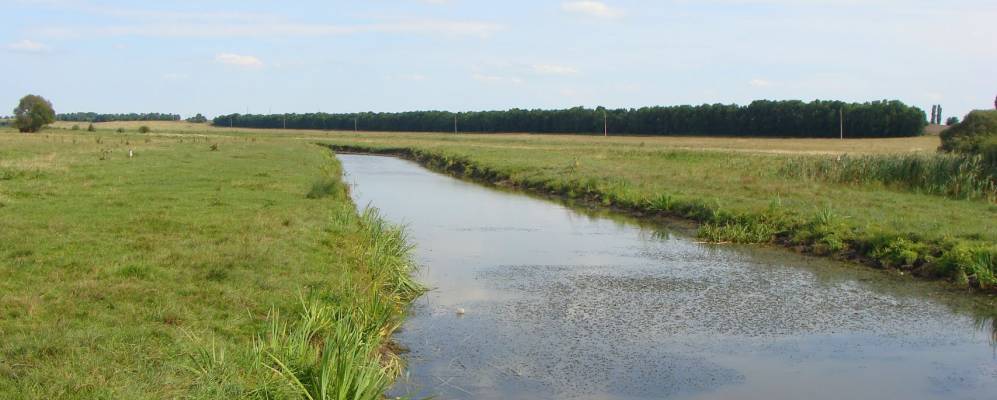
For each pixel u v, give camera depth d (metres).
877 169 27.08
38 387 6.73
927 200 22.41
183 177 26.30
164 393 6.83
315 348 8.63
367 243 15.05
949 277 14.18
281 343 8.33
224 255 12.59
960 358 10.03
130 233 14.26
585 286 13.97
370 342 9.12
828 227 17.81
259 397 6.95
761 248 17.98
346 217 17.50
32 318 8.70
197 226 15.31
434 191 33.00
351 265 13.13
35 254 11.88
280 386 7.13
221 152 44.59
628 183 29.30
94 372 7.09
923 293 13.42
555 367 9.57
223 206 18.81
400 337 10.73
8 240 12.84
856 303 12.74
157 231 14.68
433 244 18.47
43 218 15.52
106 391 6.68
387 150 70.44
